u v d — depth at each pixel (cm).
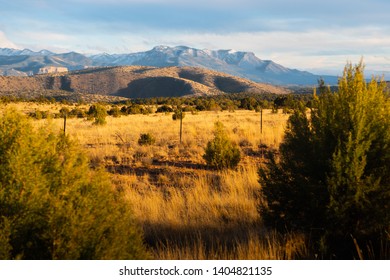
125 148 2389
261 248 729
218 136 1819
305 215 759
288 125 827
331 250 732
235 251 775
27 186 463
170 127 3716
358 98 754
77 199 484
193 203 1096
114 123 4662
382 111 753
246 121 4406
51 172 500
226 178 1441
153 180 1584
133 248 522
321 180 747
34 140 505
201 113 7612
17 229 445
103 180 522
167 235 903
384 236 700
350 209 709
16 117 514
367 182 696
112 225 496
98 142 2791
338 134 748
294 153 782
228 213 1026
